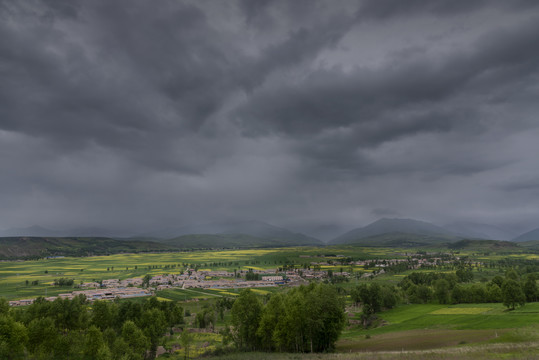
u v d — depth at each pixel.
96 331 90.38
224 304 188.25
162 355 112.56
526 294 143.12
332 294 92.06
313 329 88.19
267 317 94.88
